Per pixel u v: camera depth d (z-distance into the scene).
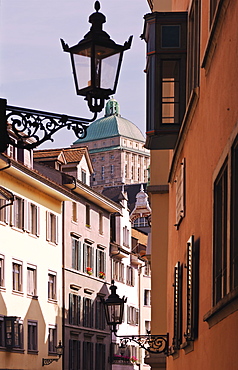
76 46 13.41
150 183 31.56
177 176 23.09
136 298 110.06
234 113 11.82
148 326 113.50
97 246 93.25
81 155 93.31
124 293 104.56
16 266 70.75
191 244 17.22
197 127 17.31
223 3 12.70
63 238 82.69
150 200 32.22
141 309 111.94
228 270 12.06
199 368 16.20
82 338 86.75
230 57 12.26
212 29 13.81
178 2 23.61
